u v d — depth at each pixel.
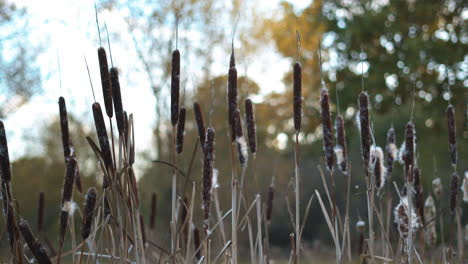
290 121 17.12
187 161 14.20
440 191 3.60
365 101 2.66
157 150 14.33
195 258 3.05
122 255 2.40
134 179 2.45
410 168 2.69
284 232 16.44
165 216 14.66
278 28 15.98
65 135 2.39
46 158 15.92
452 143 3.18
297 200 2.69
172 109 2.51
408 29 11.02
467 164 12.80
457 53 10.43
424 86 10.84
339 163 2.70
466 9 10.84
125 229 2.37
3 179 2.20
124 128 2.40
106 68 2.27
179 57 2.50
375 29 10.88
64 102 2.40
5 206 2.24
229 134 2.68
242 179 2.69
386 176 3.25
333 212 2.64
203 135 2.83
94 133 11.42
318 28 12.26
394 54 10.84
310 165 17.98
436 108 10.83
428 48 10.41
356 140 18.50
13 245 2.23
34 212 16.11
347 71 11.17
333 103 11.23
